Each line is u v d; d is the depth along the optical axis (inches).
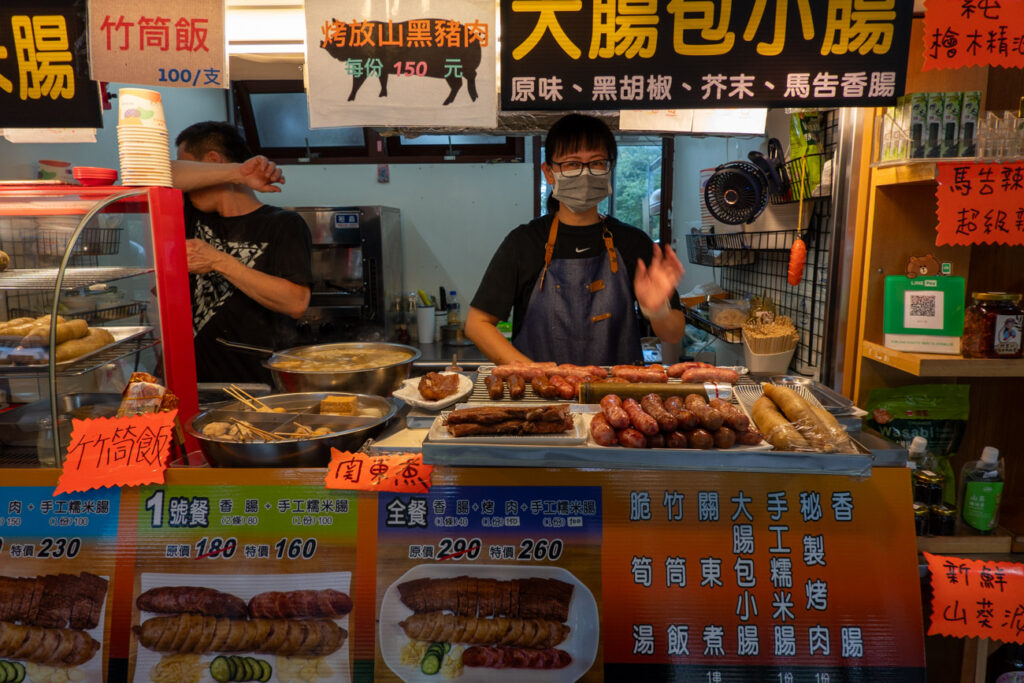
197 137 122.9
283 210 125.5
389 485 58.5
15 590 58.4
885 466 59.0
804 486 58.7
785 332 110.3
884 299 81.3
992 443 88.3
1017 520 76.4
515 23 71.2
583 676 57.2
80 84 72.7
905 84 71.8
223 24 72.0
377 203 200.7
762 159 115.0
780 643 57.1
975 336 72.5
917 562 57.9
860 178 87.4
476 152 184.2
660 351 168.7
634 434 55.2
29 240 68.0
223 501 59.1
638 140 198.2
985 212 68.7
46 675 57.9
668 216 185.9
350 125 73.4
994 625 59.1
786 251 127.3
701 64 70.9
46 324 62.3
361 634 57.7
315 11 71.7
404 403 76.0
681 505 58.6
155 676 57.6
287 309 121.0
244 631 57.9
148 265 70.1
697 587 57.7
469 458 56.5
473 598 57.8
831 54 70.0
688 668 57.0
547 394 69.8
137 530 58.9
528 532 58.3
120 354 67.4
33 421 63.4
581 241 106.5
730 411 56.0
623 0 70.3
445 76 72.5
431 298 196.2
